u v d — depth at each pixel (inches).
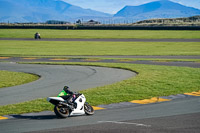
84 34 7504.9
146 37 6624.0
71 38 6565.0
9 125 887.7
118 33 7731.3
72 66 2679.6
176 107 1118.4
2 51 4259.4
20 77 2091.5
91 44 5319.9
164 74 2015.3
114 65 2645.2
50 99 967.0
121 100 1254.3
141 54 3786.9
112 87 1565.0
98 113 1040.8
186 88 1517.0
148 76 1935.3
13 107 1141.7
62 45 5167.3
